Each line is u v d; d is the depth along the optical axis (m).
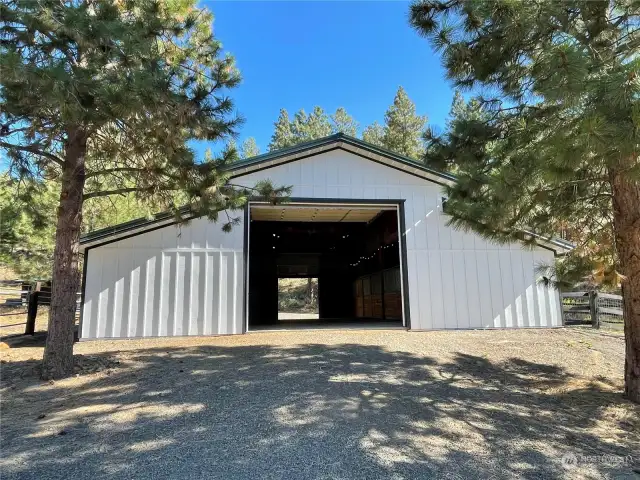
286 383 5.04
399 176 10.54
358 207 10.63
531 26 3.64
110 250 9.21
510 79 4.43
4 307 15.50
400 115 29.12
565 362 6.52
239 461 2.95
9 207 11.93
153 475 2.73
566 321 11.15
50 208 11.53
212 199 6.11
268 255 19.72
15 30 4.37
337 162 10.34
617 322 10.16
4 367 5.99
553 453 3.19
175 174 5.96
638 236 4.39
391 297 14.59
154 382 5.12
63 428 3.63
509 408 4.30
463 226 5.62
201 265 9.41
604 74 3.02
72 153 5.73
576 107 3.14
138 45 4.71
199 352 7.05
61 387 4.96
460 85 4.74
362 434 3.47
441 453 3.14
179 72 6.07
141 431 3.54
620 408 4.27
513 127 4.83
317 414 3.95
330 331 9.77
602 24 3.55
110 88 4.23
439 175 10.39
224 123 5.86
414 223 10.41
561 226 5.49
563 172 3.38
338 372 5.59
